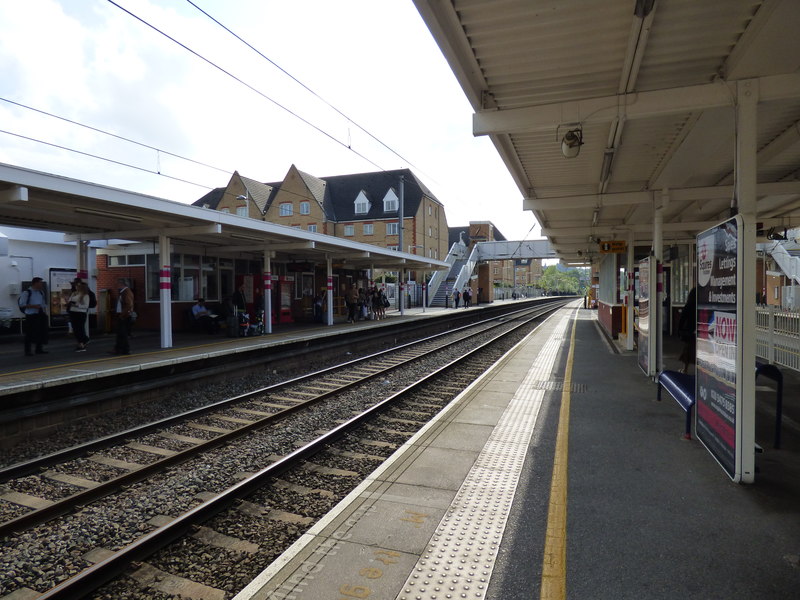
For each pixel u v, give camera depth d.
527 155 8.73
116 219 11.61
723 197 10.11
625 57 5.17
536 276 109.50
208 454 5.96
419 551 3.27
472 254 50.28
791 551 3.20
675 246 17.41
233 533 4.05
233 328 15.01
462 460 4.97
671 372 7.00
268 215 54.59
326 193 56.16
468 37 4.91
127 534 4.12
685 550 3.22
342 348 16.06
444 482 4.42
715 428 4.70
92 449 6.15
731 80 5.34
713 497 4.00
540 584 2.89
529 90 6.12
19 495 4.98
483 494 4.15
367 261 25.62
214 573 3.48
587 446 5.30
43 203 9.70
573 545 3.30
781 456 4.93
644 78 5.78
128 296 10.84
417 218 51.19
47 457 5.68
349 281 27.84
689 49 5.05
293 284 23.02
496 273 77.19
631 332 13.60
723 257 4.42
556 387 8.49
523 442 5.51
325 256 21.69
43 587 3.41
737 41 4.89
